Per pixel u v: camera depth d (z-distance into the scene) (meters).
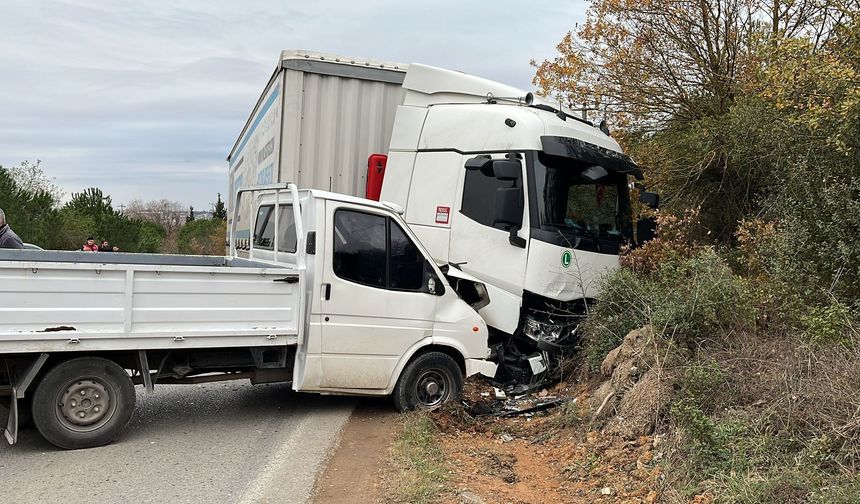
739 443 4.48
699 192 10.88
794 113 7.78
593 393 6.57
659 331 6.14
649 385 5.56
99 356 5.66
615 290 7.55
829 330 5.36
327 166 9.15
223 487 4.85
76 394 5.55
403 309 6.70
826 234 6.54
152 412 6.89
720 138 10.41
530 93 8.30
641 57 12.12
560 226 7.77
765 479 4.11
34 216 31.67
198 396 7.61
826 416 4.42
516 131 7.78
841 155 7.12
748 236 7.85
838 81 6.98
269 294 6.09
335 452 5.58
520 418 6.85
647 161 11.48
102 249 19.38
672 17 11.64
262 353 6.27
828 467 4.16
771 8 10.48
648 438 5.20
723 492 4.12
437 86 8.75
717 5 11.48
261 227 7.61
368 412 6.92
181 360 6.13
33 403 5.41
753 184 10.30
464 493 4.66
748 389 5.12
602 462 5.17
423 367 6.84
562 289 7.69
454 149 8.23
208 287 5.81
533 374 7.71
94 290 5.36
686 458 4.67
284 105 8.92
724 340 5.93
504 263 7.70
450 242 8.10
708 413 5.09
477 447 5.90
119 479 4.96
